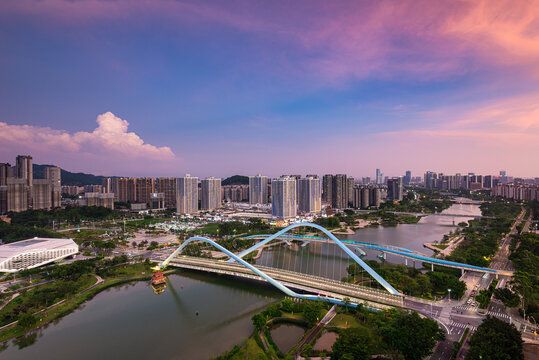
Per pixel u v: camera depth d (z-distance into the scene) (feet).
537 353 400.06
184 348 460.55
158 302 640.17
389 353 386.93
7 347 470.39
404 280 655.76
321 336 460.96
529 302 529.04
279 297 651.25
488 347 352.28
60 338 495.82
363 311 506.48
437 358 390.21
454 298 597.93
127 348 463.83
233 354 429.38
